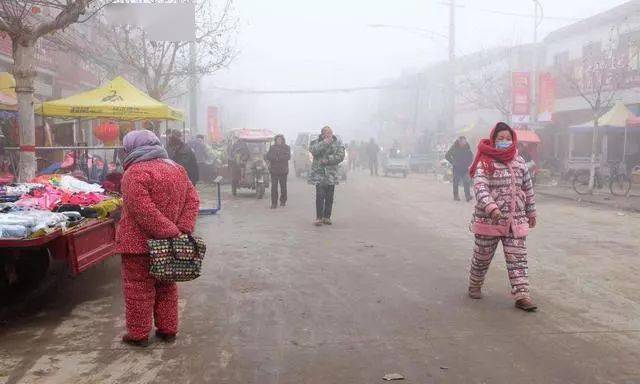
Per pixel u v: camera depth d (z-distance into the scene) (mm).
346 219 11961
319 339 4809
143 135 4500
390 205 14703
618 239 9633
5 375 4078
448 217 12383
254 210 13383
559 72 25516
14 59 8414
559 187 20969
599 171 20453
